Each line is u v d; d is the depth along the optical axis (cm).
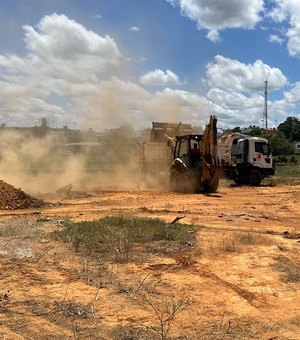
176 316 598
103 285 723
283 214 1541
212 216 1462
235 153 2920
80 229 1102
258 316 607
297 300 673
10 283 732
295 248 984
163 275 784
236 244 1002
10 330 550
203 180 2258
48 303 641
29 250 935
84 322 575
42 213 1534
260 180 2842
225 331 553
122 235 1027
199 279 766
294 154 6881
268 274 795
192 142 2348
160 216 1430
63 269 812
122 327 559
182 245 995
